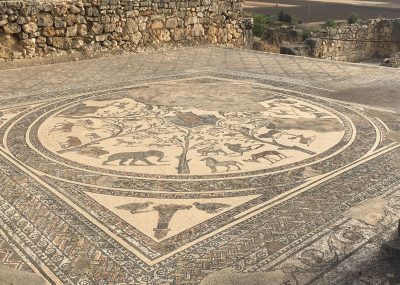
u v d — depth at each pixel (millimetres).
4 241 3623
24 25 10188
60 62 10656
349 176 4832
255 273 3285
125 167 5000
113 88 8320
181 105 7332
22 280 3178
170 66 10422
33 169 4930
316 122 6555
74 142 5703
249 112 7008
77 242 3633
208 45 13570
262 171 4938
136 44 12172
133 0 11828
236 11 14328
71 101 7445
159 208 4168
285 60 11312
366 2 49000
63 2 10719
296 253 3514
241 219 3998
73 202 4258
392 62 16953
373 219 3986
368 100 7672
